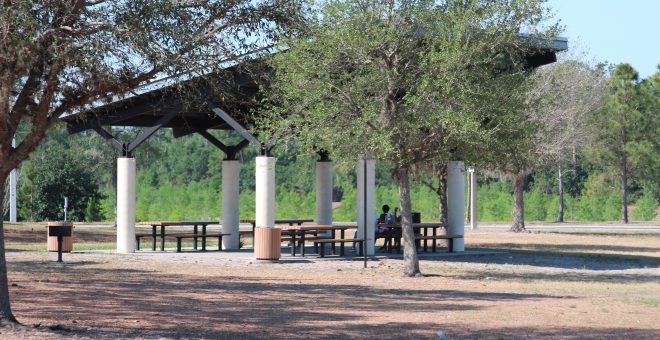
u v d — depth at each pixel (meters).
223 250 31.33
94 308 14.73
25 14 11.17
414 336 12.34
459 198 30.59
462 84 20.59
